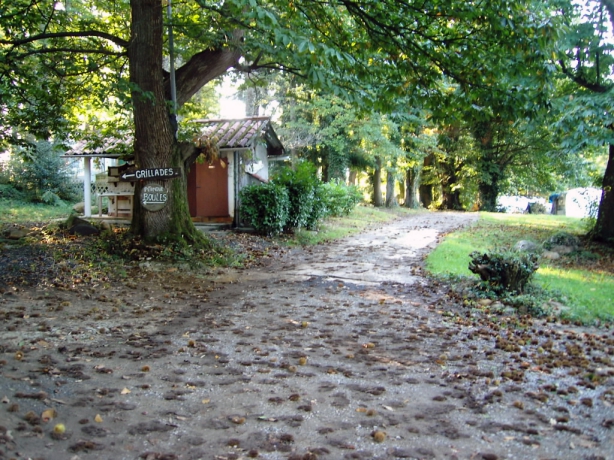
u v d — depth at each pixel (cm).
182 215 1189
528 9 870
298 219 1678
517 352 587
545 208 4222
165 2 1276
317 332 661
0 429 344
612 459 343
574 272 1199
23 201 2167
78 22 1270
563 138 1368
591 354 582
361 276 1064
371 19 891
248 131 1636
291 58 999
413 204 3712
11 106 1201
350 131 2488
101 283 890
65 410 397
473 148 3438
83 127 1836
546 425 396
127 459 331
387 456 343
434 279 1019
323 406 425
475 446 359
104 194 1691
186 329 660
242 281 1002
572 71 1545
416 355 572
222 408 418
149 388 455
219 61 1252
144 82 1109
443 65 938
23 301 753
